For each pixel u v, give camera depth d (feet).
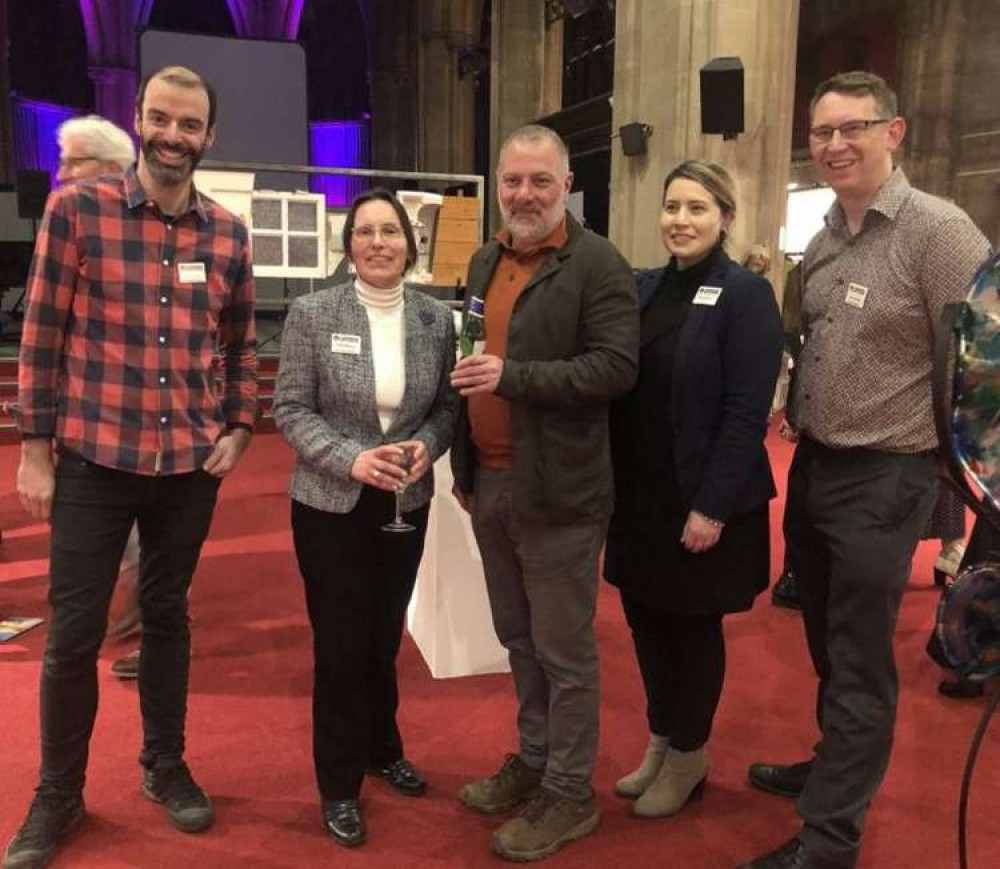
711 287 7.31
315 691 7.72
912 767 9.12
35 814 7.49
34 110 70.03
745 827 8.08
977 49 37.78
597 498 7.11
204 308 7.33
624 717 10.18
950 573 14.08
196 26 82.84
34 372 6.88
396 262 7.50
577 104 45.80
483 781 8.38
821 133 6.57
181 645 8.00
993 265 4.82
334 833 7.74
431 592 11.23
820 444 7.07
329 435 7.26
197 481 7.55
